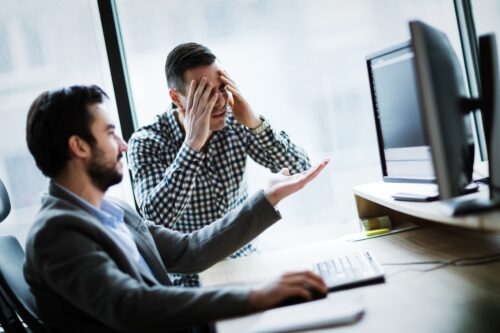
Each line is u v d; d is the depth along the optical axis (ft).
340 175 8.44
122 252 3.92
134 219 4.87
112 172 4.21
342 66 8.25
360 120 8.35
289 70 8.20
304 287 3.73
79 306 3.57
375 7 8.23
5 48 7.81
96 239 3.78
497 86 3.92
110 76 7.89
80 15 7.82
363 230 6.14
